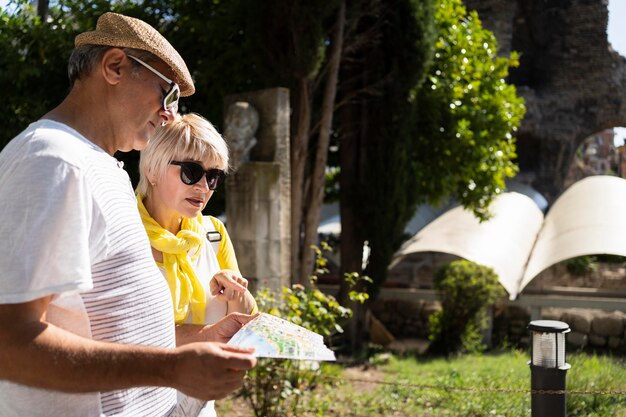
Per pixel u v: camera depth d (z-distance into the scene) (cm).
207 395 132
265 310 522
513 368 699
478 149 1034
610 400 518
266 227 714
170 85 158
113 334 145
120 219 149
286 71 810
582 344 1066
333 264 1348
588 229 1080
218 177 220
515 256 1139
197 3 937
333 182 1301
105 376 126
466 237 1130
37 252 127
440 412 545
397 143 941
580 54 1914
